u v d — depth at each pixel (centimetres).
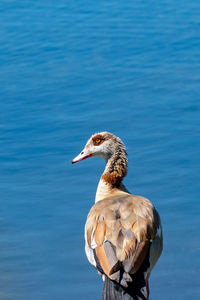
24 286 1502
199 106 2230
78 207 1788
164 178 1884
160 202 1795
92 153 1007
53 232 1703
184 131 2106
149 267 823
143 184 1869
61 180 1900
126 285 773
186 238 1656
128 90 2348
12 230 1720
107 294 792
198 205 1770
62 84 2395
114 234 830
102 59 2567
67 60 2577
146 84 2377
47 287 1498
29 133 2116
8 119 2195
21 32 2811
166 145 2036
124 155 998
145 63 2530
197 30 2770
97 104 2262
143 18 2922
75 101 2288
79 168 1944
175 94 2308
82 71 2483
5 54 2636
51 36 2767
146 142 2055
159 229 874
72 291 1491
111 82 2400
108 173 991
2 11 3062
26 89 2375
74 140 2064
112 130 2116
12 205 1819
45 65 2545
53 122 2164
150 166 1941
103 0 3153
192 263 1573
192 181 1864
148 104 2256
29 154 2019
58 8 3070
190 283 1513
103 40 2722
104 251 816
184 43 2670
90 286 1505
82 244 1655
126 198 893
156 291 1495
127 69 2488
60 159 1989
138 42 2692
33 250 1630
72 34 2778
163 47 2644
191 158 1966
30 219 1759
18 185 1897
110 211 863
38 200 1828
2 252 1638
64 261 1592
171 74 2438
